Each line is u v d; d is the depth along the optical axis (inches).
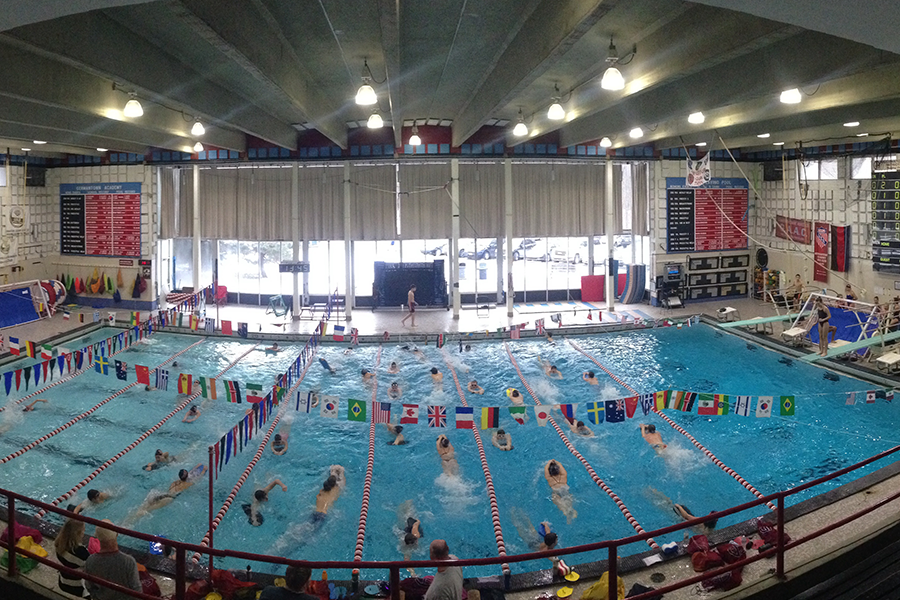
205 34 233.5
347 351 615.8
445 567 205.0
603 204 773.9
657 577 242.5
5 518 282.8
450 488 352.5
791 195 760.3
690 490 344.8
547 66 290.7
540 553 176.6
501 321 713.6
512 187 751.7
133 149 712.4
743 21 243.1
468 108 533.6
